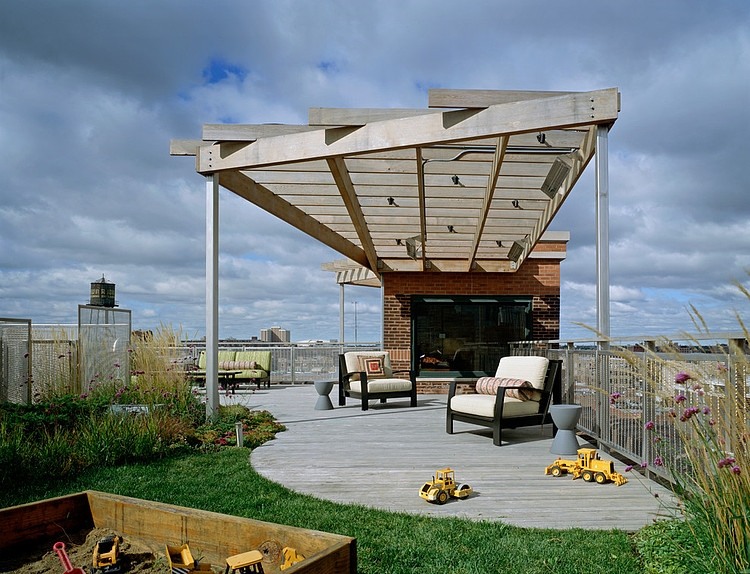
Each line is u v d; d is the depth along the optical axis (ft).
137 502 8.59
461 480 16.46
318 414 31.68
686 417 8.61
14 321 24.66
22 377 25.14
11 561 7.89
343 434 24.75
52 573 7.52
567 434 20.45
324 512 12.85
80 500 8.95
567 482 16.19
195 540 7.97
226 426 24.59
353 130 22.59
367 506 13.67
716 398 8.52
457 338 45.73
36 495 14.08
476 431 25.68
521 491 15.17
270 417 29.14
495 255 44.47
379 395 34.04
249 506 13.28
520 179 28.58
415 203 31.91
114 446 18.13
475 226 37.06
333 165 24.11
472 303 45.80
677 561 9.04
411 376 35.81
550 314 45.60
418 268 45.27
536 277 45.80
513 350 41.37
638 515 12.98
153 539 8.32
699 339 9.31
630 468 12.27
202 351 51.11
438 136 21.12
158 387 26.78
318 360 55.67
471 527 11.85
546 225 33.76
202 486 15.14
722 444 8.43
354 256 43.65
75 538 8.61
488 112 20.51
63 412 20.56
